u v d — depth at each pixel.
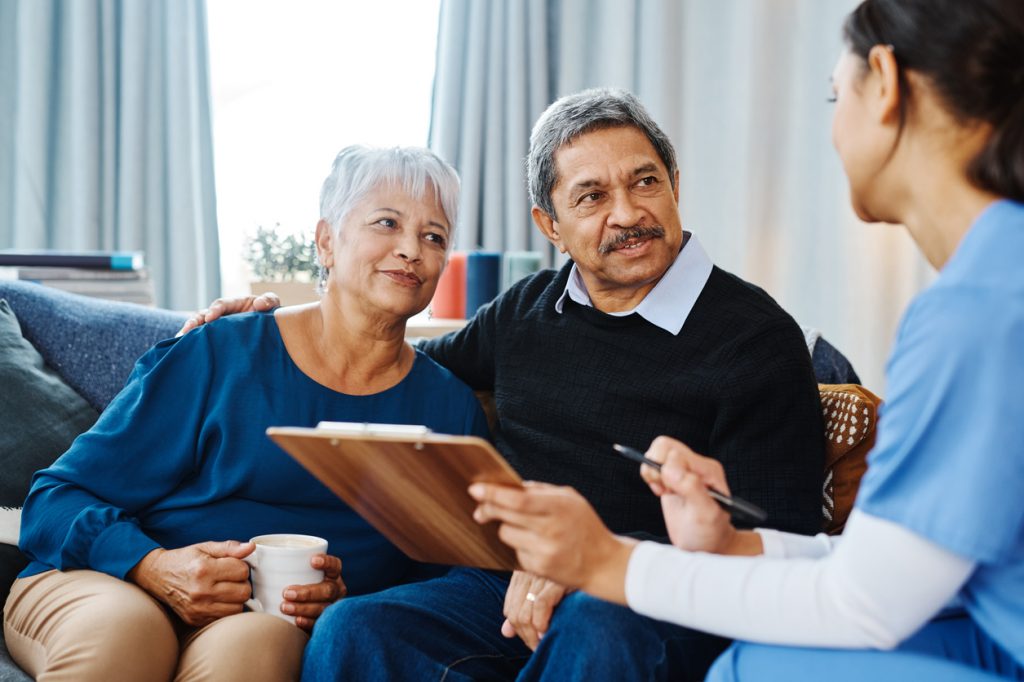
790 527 1.44
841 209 3.51
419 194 1.61
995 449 0.79
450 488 1.02
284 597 1.42
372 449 0.99
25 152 2.97
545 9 3.41
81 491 1.51
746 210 3.54
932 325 0.82
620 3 3.42
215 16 3.26
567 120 1.63
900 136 0.93
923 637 0.99
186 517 1.54
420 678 1.35
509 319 1.78
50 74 3.01
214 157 3.20
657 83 3.49
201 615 1.39
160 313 1.90
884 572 0.84
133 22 3.03
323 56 3.35
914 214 0.95
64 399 1.74
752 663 0.94
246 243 3.04
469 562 1.24
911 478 0.82
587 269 1.64
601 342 1.64
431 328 2.43
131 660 1.29
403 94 3.41
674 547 1.06
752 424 1.51
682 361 1.57
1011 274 0.81
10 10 3.01
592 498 1.60
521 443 1.68
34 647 1.39
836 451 1.57
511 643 1.50
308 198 3.36
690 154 3.57
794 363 1.51
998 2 0.86
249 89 3.31
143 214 3.09
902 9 0.90
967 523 0.79
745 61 3.52
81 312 1.86
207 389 1.58
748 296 1.61
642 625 1.22
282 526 1.58
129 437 1.53
